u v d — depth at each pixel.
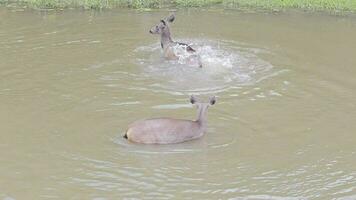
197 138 12.82
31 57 17.45
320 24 21.70
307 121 13.80
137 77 16.11
